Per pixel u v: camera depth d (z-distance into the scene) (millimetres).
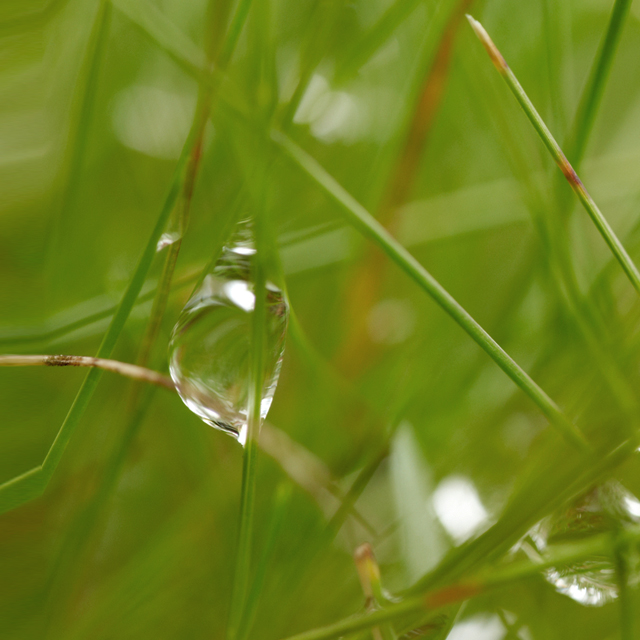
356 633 104
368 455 112
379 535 112
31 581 110
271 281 107
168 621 110
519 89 104
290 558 110
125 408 111
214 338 106
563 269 111
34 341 109
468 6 113
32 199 115
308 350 112
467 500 112
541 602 109
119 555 112
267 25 107
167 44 108
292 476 111
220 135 112
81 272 116
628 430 105
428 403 114
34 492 103
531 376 113
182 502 114
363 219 106
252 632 108
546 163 112
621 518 105
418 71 115
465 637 108
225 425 105
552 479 106
